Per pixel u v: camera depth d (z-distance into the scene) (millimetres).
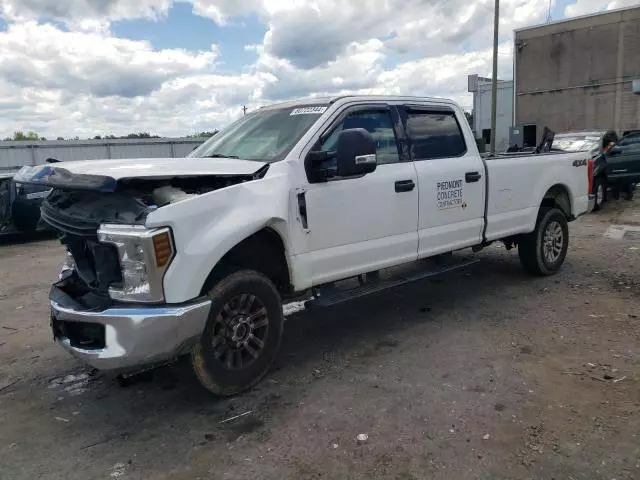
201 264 3473
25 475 3090
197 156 4887
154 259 3316
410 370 4242
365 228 4602
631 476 2811
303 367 4406
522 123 35375
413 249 5039
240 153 4562
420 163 5098
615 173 13219
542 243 6594
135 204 3549
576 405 3559
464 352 4543
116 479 3023
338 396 3859
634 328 4891
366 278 4969
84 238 3676
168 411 3793
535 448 3094
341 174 3998
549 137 7430
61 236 4156
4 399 4094
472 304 5844
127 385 4238
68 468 3148
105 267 3572
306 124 4441
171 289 3385
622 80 30672
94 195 3822
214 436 3426
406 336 4996
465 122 5668
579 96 32594
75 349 3479
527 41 34312
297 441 3305
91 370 4586
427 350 4633
